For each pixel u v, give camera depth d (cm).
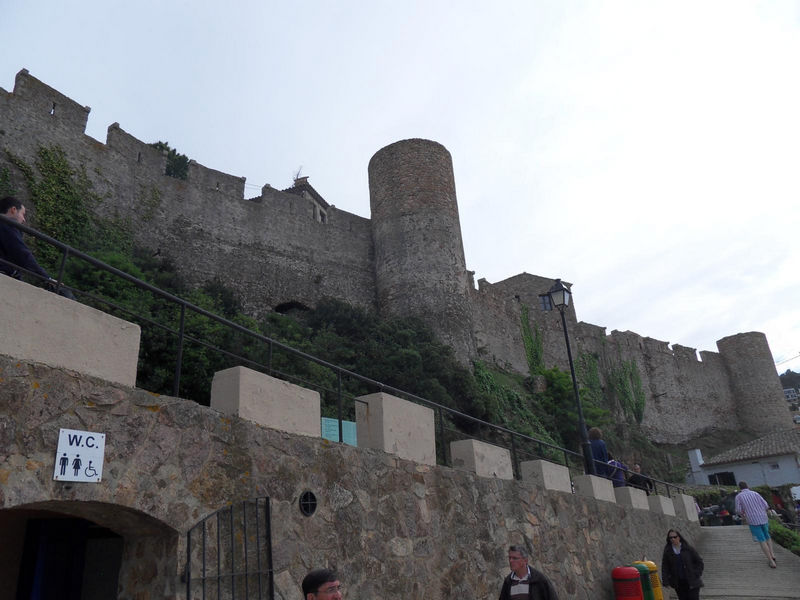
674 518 1491
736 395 5906
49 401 378
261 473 515
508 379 3575
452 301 3034
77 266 1731
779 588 1166
